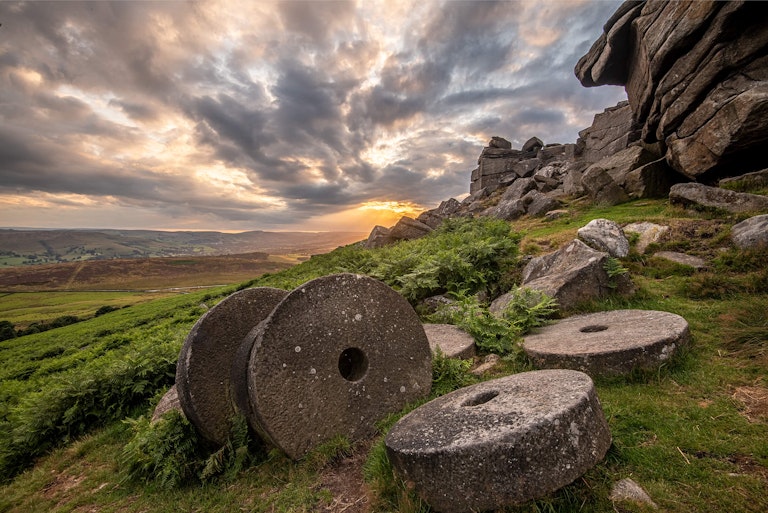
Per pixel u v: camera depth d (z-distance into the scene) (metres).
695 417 3.15
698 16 11.70
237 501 3.41
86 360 15.28
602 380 4.04
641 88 15.87
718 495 2.36
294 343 3.86
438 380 4.74
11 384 13.54
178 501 3.65
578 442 2.62
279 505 3.17
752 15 10.68
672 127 14.01
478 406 3.23
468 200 37.97
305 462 3.66
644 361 3.96
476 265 9.23
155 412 5.66
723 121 11.28
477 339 5.79
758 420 2.99
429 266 9.20
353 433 4.01
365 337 4.27
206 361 4.39
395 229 24.17
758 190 10.05
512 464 2.50
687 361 4.01
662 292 6.40
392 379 4.36
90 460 5.33
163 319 22.05
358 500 3.02
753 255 6.39
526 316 6.09
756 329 4.27
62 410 6.35
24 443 5.93
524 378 3.66
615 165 16.80
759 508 2.21
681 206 10.16
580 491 2.53
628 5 15.47
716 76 11.80
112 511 3.80
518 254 9.91
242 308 4.80
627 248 8.09
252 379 3.66
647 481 2.57
